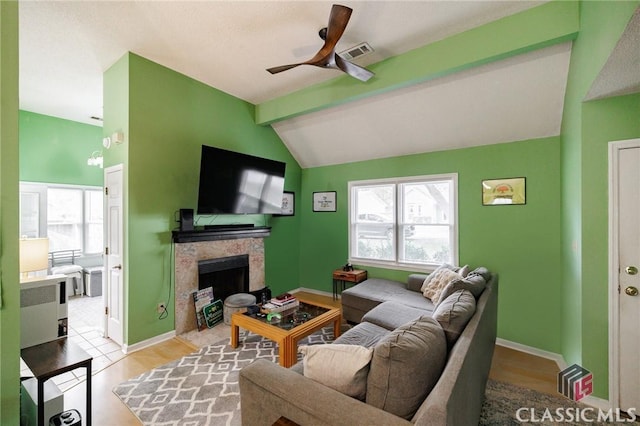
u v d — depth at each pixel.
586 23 1.99
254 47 2.89
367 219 4.60
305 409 1.16
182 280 3.43
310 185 5.15
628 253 2.07
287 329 2.63
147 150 3.12
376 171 4.41
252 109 4.34
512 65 2.73
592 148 2.18
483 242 3.48
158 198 3.23
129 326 2.97
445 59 2.70
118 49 2.92
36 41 2.77
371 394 1.23
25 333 1.77
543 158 3.13
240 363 2.70
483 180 3.49
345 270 4.49
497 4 2.27
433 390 1.12
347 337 2.35
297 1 2.27
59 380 2.41
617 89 2.00
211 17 2.45
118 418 1.99
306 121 4.39
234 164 3.65
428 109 3.44
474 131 3.42
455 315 1.62
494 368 2.76
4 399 0.79
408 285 3.77
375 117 3.85
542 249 3.12
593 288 2.18
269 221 4.69
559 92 2.77
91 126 5.34
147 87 3.12
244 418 1.38
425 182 4.00
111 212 3.21
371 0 2.23
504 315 3.31
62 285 1.92
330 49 2.35
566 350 2.74
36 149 4.75
